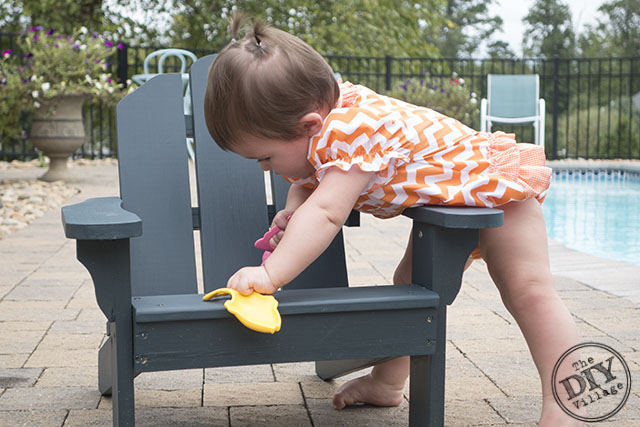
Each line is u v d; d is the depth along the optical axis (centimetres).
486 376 177
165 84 159
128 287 107
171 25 1223
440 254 117
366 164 117
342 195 117
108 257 105
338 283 159
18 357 188
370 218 482
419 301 115
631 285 278
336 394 158
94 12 1116
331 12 1254
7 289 263
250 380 176
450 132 132
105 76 653
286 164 126
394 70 1305
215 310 107
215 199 157
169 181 153
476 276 296
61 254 333
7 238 376
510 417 151
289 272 113
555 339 129
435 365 118
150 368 106
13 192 551
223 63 119
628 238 469
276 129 118
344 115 120
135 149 152
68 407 155
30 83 620
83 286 269
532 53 2589
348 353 114
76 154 962
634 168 820
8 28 1073
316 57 122
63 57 636
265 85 116
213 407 157
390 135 122
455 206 126
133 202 148
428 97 893
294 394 167
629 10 2225
